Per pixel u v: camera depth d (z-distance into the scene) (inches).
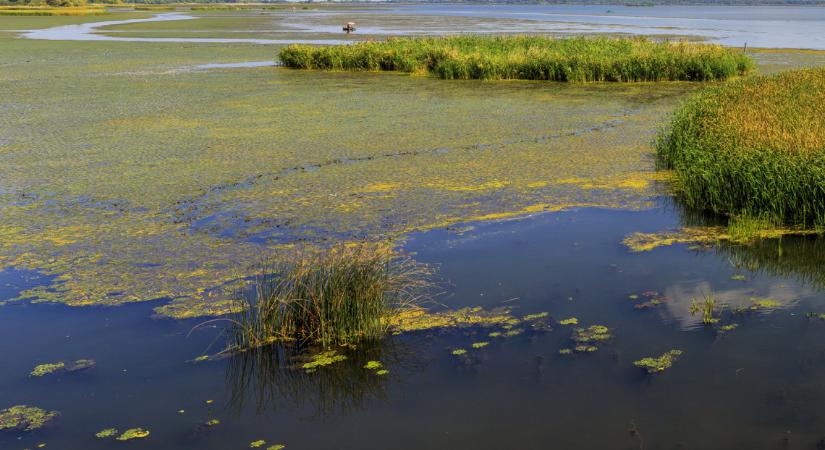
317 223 337.4
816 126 427.8
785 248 306.2
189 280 274.2
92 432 183.3
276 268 279.6
